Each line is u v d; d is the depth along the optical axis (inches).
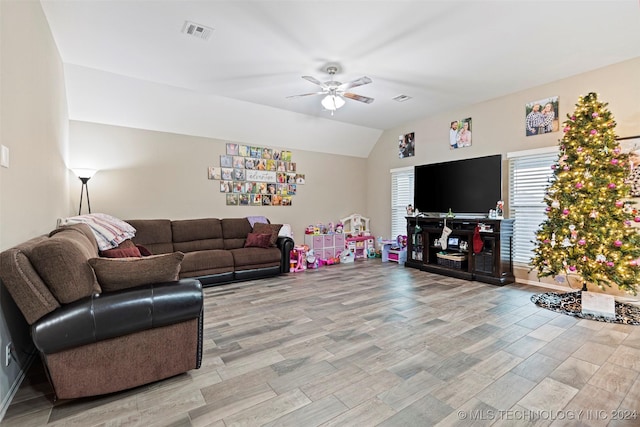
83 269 64.5
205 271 162.1
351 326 107.6
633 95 132.4
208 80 156.3
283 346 92.5
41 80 96.8
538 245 142.9
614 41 118.6
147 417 60.8
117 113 168.2
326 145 251.1
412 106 197.0
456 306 128.9
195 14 101.8
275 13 101.2
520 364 81.0
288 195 236.8
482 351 88.4
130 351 68.0
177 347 73.5
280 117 210.7
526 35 114.4
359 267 218.4
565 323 109.7
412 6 97.7
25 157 80.5
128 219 174.6
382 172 265.0
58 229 95.6
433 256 207.2
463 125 198.2
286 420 59.9
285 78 153.8
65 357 61.7
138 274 69.8
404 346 91.8
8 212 67.9
